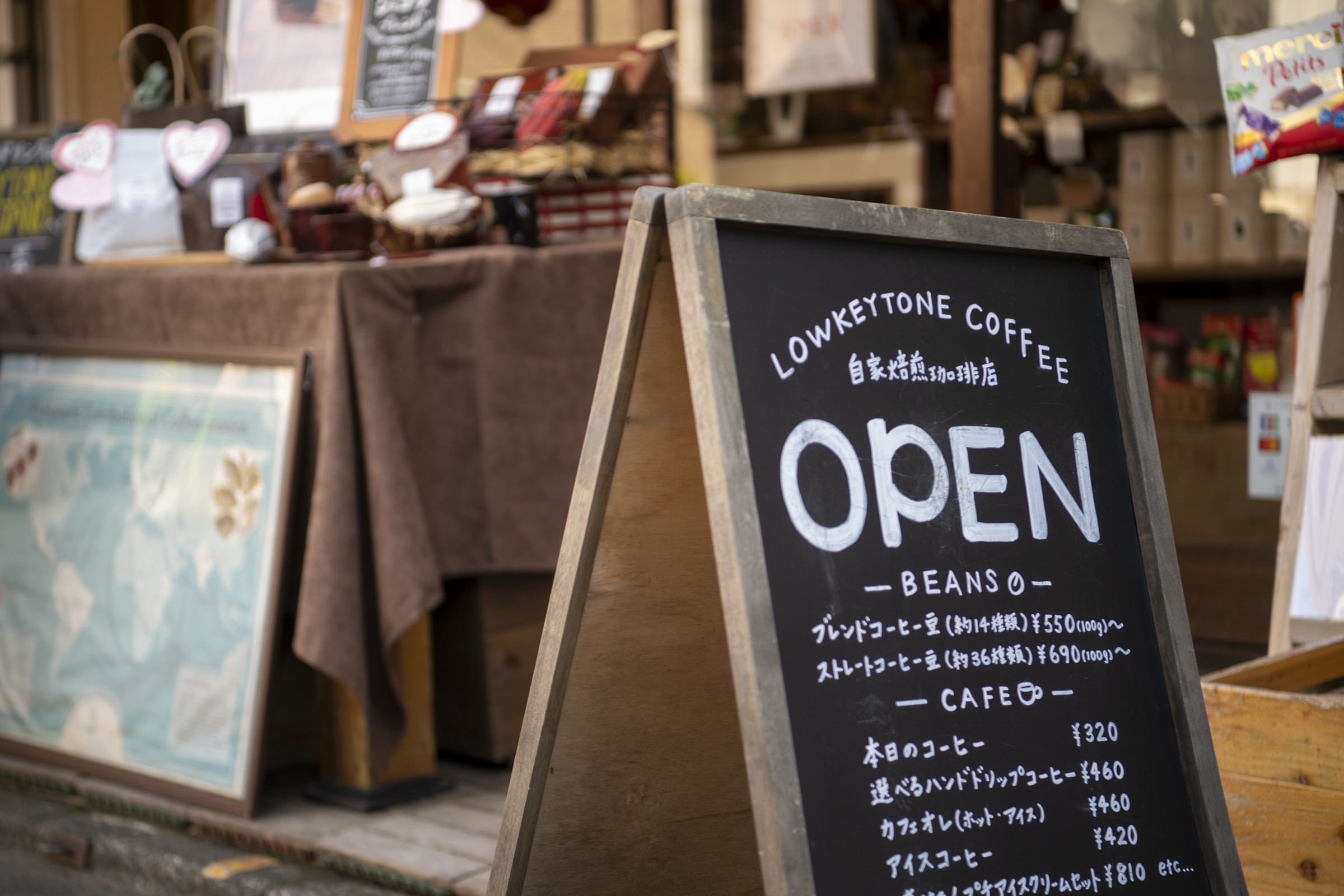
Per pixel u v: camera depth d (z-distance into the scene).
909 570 1.35
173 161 2.87
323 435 2.28
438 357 2.43
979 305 1.49
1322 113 1.91
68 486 2.70
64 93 4.93
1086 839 1.39
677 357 1.44
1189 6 3.00
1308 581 1.92
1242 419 2.88
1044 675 1.42
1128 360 1.57
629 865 1.60
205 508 2.47
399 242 2.52
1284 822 1.69
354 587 2.24
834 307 1.36
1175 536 2.94
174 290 2.55
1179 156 3.02
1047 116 3.20
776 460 1.28
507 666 2.63
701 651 1.58
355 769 2.40
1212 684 1.76
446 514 2.44
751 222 1.30
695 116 4.23
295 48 3.35
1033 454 1.49
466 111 2.90
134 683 2.53
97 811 2.54
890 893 1.24
